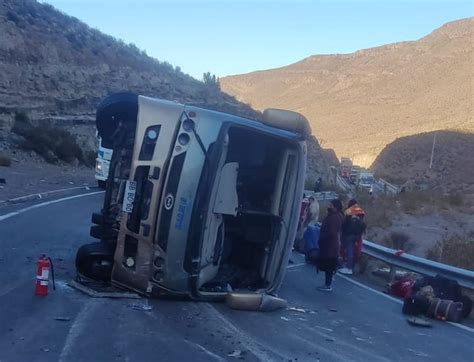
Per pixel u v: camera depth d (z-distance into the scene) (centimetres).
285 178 1088
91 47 6825
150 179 969
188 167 966
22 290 969
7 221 1664
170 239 961
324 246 1329
